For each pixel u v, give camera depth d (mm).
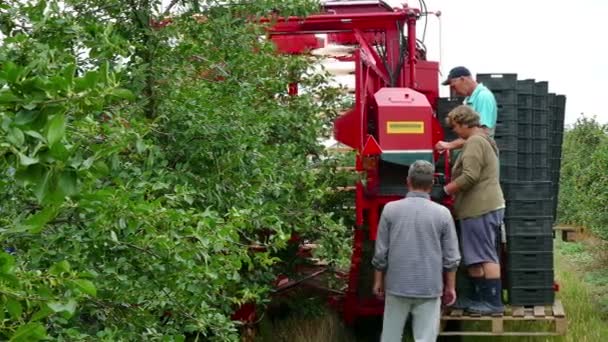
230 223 4234
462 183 7551
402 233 6828
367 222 8180
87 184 2553
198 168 5676
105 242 3859
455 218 7809
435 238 6820
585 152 18141
